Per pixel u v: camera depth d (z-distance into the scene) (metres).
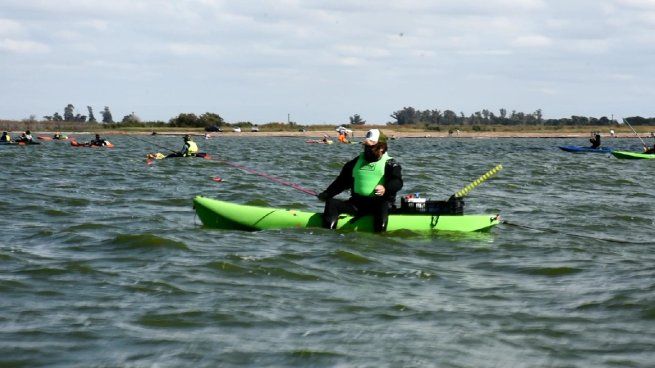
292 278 11.24
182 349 8.35
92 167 33.44
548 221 17.61
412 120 176.50
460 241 14.33
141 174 29.39
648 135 128.62
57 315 9.39
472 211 19.30
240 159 43.12
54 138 74.88
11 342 8.47
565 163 41.50
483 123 177.88
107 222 16.06
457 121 178.75
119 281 10.91
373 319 9.44
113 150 52.47
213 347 8.42
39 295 10.21
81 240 13.86
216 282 10.94
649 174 33.06
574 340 8.83
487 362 8.18
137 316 9.38
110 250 12.98
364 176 14.62
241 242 13.68
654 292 10.66
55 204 19.25
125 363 7.97
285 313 9.59
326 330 9.01
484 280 11.51
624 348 8.60
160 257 12.39
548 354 8.41
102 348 8.35
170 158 38.56
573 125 153.25
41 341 8.52
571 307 10.06
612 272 12.09
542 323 9.40
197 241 13.76
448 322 9.39
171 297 10.16
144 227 15.34
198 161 37.28
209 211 15.04
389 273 11.72
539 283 11.37
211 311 9.59
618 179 29.80
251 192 22.53
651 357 8.34
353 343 8.62
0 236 14.38
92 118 171.62
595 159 45.97
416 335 8.91
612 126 149.88
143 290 10.46
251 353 8.28
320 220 14.95
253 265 11.80
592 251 13.84
